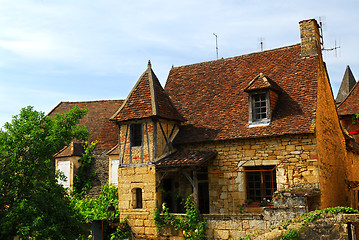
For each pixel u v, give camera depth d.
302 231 10.86
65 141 14.45
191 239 13.45
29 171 13.57
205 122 15.74
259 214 12.38
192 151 14.95
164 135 15.20
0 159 13.48
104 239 15.67
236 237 12.73
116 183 18.72
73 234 13.72
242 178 14.06
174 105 17.30
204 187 15.41
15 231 12.86
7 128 13.73
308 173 12.97
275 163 13.55
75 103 23.91
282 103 14.68
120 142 15.48
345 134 17.83
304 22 16.20
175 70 19.48
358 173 19.09
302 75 15.33
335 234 10.46
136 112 15.12
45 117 14.46
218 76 17.80
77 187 19.77
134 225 14.80
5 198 13.16
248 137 13.91
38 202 12.97
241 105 15.64
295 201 11.76
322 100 15.02
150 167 14.67
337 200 14.65
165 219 14.10
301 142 13.23
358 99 20.20
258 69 16.91
